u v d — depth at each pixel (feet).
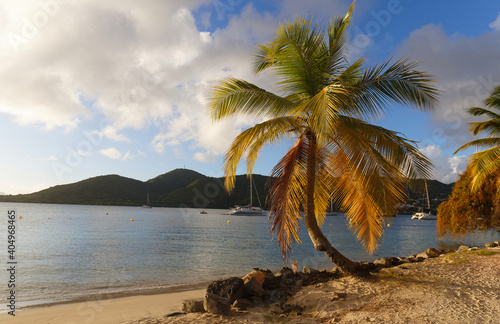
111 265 58.29
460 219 66.18
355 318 18.13
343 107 26.20
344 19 26.63
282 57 27.30
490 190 61.26
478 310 17.93
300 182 27.53
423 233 173.27
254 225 211.20
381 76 25.31
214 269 55.93
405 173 26.23
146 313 26.55
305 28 26.66
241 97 27.99
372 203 27.40
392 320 17.24
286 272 36.01
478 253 36.45
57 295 35.37
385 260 38.70
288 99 29.84
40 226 156.04
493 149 50.08
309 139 26.96
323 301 22.35
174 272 52.54
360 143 25.98
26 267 55.16
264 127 24.66
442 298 20.27
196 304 23.80
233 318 20.58
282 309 22.71
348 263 27.09
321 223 34.47
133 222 211.41
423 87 24.30
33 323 23.91
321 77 27.78
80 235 118.73
